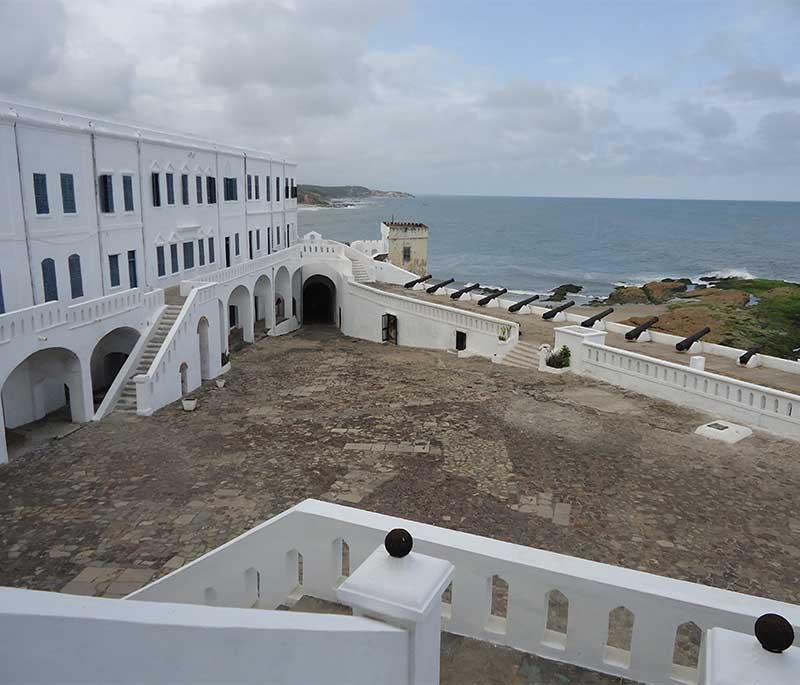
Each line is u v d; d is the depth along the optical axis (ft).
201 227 114.83
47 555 46.21
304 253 157.28
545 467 57.77
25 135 70.69
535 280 345.51
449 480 55.98
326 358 114.21
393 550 16.35
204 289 94.68
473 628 23.62
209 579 28.19
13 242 69.77
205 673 11.43
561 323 119.03
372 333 136.98
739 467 56.54
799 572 40.60
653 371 78.18
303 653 12.89
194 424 74.02
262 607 26.96
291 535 25.38
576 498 51.55
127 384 81.25
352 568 24.62
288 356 116.88
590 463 58.29
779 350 145.28
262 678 12.26
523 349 101.91
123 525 50.31
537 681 21.72
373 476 57.52
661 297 237.86
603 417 70.79
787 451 60.08
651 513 48.62
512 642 23.22
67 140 77.56
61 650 9.91
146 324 86.69
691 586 20.99
